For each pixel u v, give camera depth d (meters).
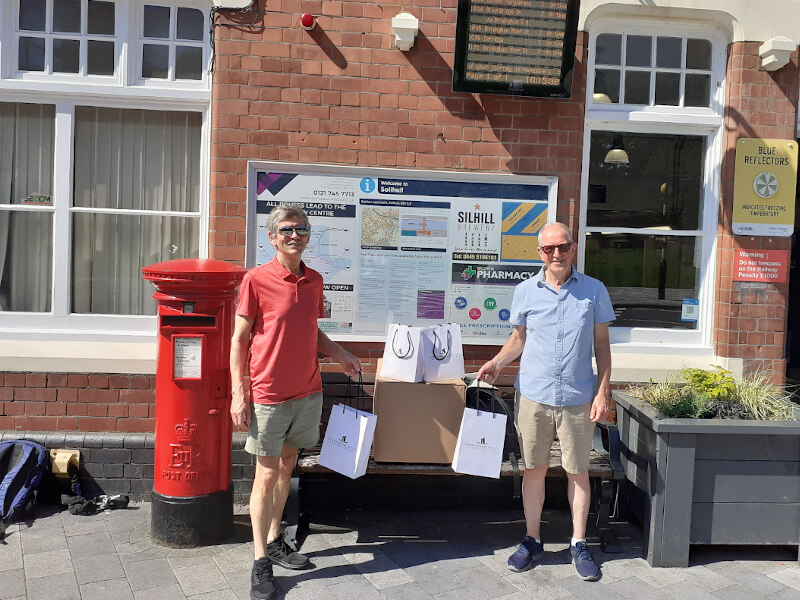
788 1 4.57
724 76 4.71
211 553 3.73
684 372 4.24
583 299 3.58
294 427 3.50
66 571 3.49
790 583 3.57
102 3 4.47
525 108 4.50
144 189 4.62
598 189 4.79
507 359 3.79
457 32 4.24
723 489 3.74
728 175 4.61
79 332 4.54
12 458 4.19
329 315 4.47
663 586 3.52
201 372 3.69
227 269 3.67
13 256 4.57
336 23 4.36
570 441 3.61
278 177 4.39
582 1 4.46
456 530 4.21
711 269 4.77
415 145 4.45
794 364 6.42
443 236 4.51
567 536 4.15
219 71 4.31
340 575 3.56
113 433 4.42
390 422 3.84
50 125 4.54
